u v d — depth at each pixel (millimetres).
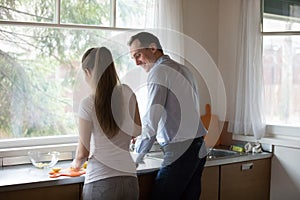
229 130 3811
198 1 3811
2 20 2955
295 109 3617
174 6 3518
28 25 3031
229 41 3867
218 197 3264
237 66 3723
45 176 2611
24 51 3082
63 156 3100
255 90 3623
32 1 3082
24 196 2447
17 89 3064
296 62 3598
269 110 3740
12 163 2916
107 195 2436
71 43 3256
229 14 3867
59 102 3229
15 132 3062
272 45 3705
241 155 3387
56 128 3223
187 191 2908
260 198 3562
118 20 3414
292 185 3504
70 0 3219
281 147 3547
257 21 3635
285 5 3602
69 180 2562
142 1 3521
